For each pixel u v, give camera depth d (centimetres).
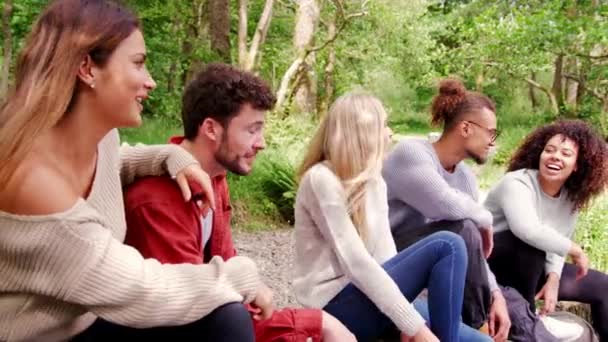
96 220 154
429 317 241
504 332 278
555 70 1675
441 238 237
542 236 302
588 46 1099
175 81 1431
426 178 279
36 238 146
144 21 1269
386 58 1795
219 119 199
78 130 156
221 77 199
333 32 1623
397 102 2306
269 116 962
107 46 152
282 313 212
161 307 156
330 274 238
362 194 234
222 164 205
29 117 145
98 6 154
